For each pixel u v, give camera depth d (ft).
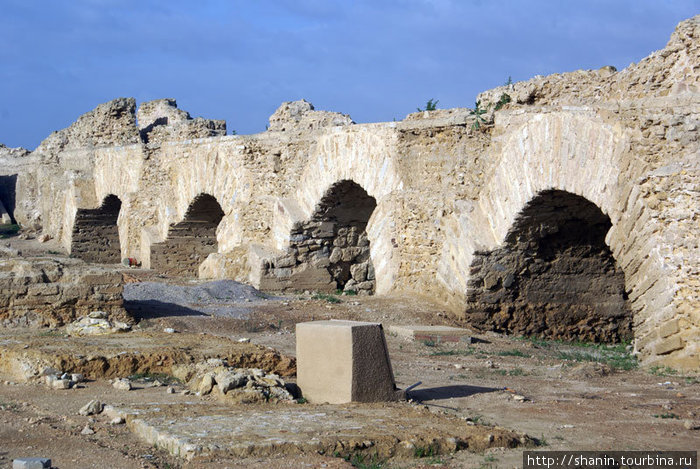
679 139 38.45
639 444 21.86
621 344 53.88
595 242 53.57
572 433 23.22
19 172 149.79
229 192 81.71
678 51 40.42
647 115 39.88
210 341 35.73
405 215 59.82
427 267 57.67
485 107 55.06
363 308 54.34
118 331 38.45
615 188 41.96
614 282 55.31
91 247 116.78
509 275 53.11
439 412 25.46
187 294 56.08
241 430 21.12
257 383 26.40
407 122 59.82
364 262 73.67
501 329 53.57
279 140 75.82
